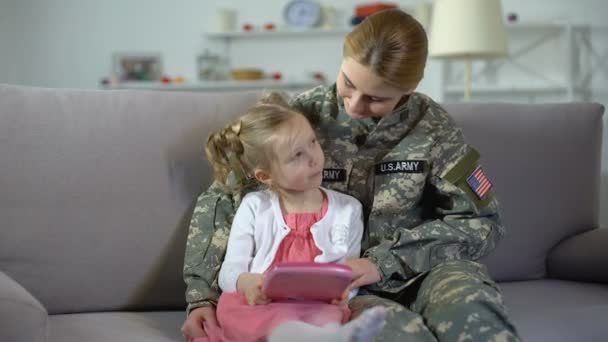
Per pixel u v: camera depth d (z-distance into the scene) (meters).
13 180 1.40
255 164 1.26
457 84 4.15
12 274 1.38
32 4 4.32
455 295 1.10
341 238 1.26
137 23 4.34
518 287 1.58
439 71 4.05
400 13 1.22
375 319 0.92
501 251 1.64
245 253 1.24
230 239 1.27
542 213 1.67
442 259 1.30
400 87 1.18
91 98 1.51
